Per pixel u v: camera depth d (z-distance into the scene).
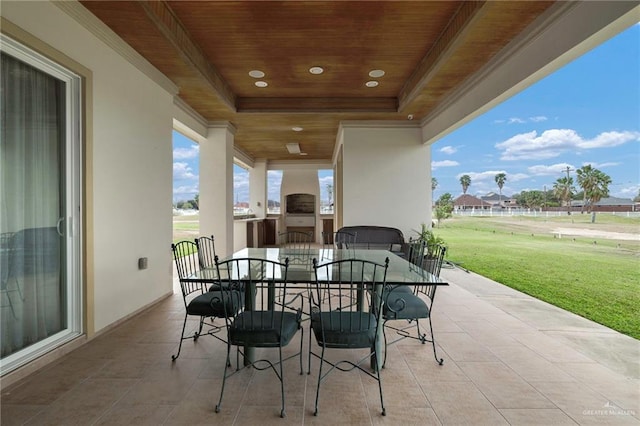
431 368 2.23
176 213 13.64
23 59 2.12
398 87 4.77
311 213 11.39
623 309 3.57
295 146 7.98
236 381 2.04
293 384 2.02
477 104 3.67
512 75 3.02
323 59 3.78
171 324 3.03
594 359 2.37
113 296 2.93
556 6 2.40
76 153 2.55
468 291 4.38
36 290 2.23
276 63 3.90
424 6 2.79
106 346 2.54
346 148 5.73
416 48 3.54
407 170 5.73
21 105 2.13
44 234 2.30
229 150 5.84
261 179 10.20
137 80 3.28
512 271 5.83
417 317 2.27
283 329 1.88
